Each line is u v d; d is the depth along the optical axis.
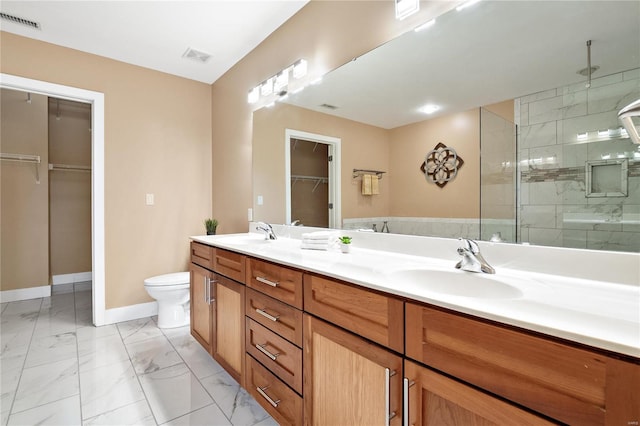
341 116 1.81
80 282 4.21
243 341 1.62
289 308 1.29
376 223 1.64
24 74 2.36
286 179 2.25
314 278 1.16
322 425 1.14
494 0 1.19
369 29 1.63
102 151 2.70
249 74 2.64
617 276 0.90
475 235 1.26
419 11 1.42
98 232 2.69
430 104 1.40
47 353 2.17
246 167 2.72
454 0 1.29
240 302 1.65
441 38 1.34
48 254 3.62
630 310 0.69
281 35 2.26
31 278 3.53
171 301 2.67
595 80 0.96
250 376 1.56
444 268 1.15
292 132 2.18
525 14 1.12
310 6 2.00
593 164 0.96
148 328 2.65
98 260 2.69
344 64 1.77
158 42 2.48
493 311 0.69
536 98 1.09
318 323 1.14
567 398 0.58
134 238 2.87
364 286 0.97
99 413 1.55
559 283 0.93
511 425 0.66
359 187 1.73
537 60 1.08
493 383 0.68
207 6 2.04
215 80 3.22
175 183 3.09
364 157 1.70
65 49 2.53
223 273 1.84
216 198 3.22
